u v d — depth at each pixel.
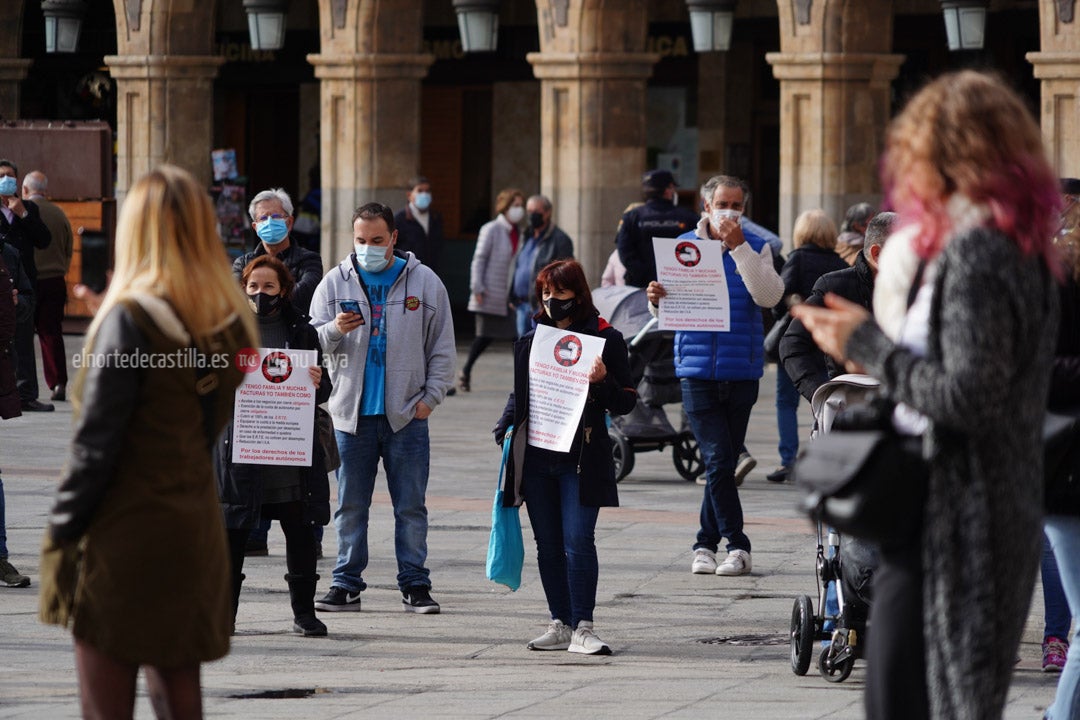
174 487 12.22
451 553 28.02
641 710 16.86
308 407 20.98
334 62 62.16
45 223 46.62
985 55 69.38
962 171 10.41
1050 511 14.34
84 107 85.12
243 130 85.56
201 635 12.38
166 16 66.00
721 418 26.33
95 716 12.42
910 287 10.77
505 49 78.88
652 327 34.72
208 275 12.36
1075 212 15.42
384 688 18.67
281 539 29.34
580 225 59.19
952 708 10.32
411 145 62.62
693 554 27.23
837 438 10.85
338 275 23.62
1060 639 19.23
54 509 12.03
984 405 9.96
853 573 18.00
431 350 23.75
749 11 73.25
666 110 75.69
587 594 21.19
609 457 21.06
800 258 31.52
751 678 19.25
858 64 55.19
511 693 18.12
